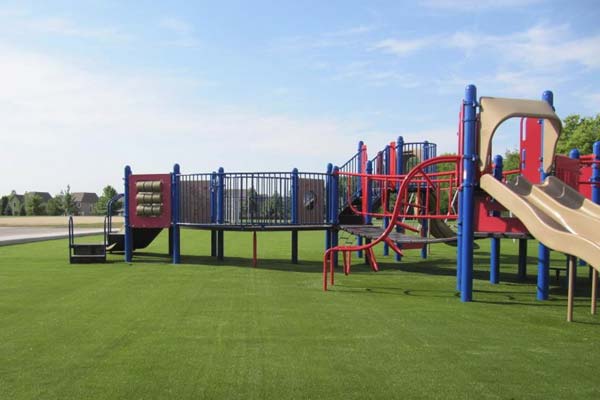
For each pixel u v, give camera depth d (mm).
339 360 4684
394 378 4207
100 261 12992
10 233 26125
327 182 12469
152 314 6629
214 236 14586
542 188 8484
